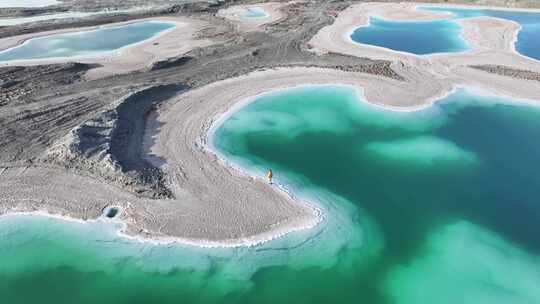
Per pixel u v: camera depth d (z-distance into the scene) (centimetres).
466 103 4978
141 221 3050
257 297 2606
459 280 2784
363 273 2802
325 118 4616
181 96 4916
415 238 3092
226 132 4272
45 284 2662
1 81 4894
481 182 3672
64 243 2908
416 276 2803
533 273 2841
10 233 2970
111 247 2875
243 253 2852
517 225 3228
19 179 3372
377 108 4834
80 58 6056
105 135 3825
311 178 3659
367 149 4106
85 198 3222
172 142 4012
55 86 4944
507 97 5100
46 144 3759
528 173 3781
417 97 5078
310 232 3044
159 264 2772
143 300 2575
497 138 4309
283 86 5281
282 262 2817
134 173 3428
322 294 2647
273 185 3506
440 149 4122
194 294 2611
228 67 5772
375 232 3114
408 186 3609
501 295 2684
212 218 3095
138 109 4503
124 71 5559
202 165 3703
